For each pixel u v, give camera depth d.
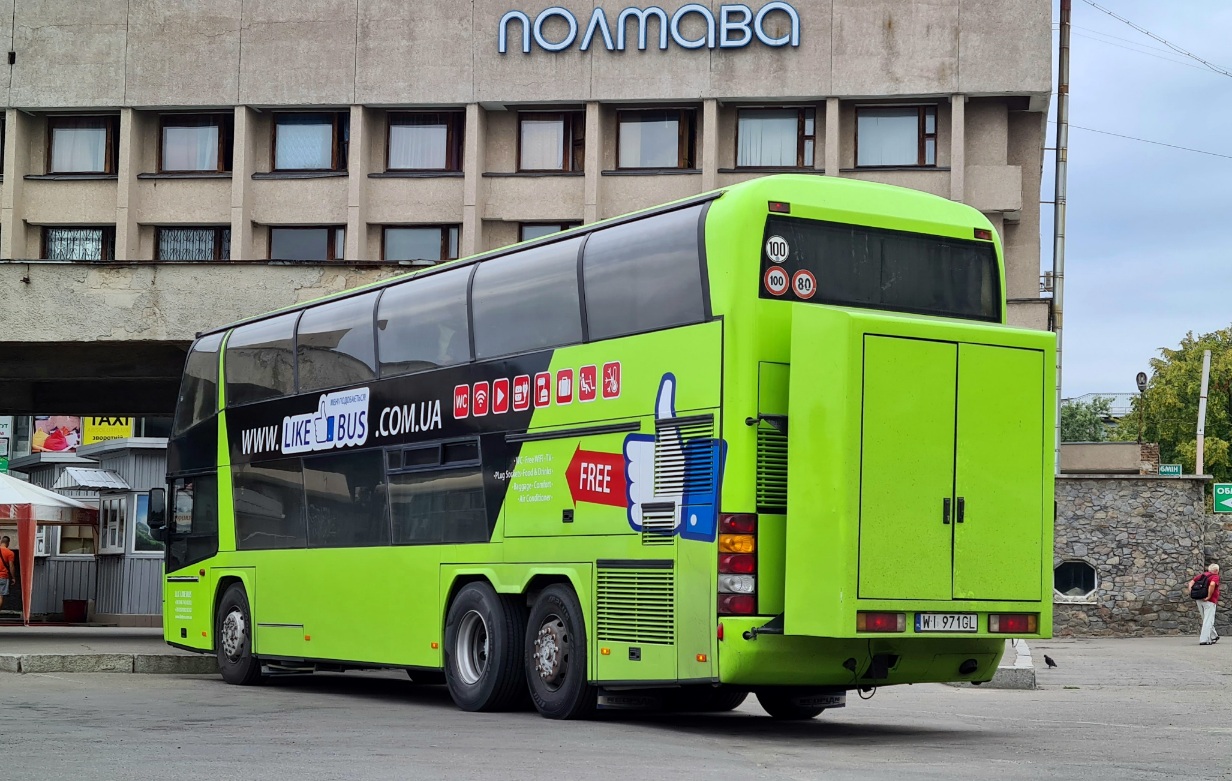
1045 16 41.78
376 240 45.44
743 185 11.71
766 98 42.84
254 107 45.34
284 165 45.75
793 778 8.77
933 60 42.03
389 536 15.66
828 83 42.44
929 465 11.16
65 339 22.80
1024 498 11.60
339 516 16.61
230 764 9.20
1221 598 40.59
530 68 43.88
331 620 16.56
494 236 44.97
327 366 17.14
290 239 45.78
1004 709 15.64
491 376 14.29
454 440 14.72
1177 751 10.90
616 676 12.34
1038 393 11.73
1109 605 38.31
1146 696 17.88
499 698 13.89
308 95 44.91
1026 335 11.71
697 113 43.94
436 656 14.71
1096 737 12.08
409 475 15.41
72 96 45.84
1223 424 69.81
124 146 45.62
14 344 23.41
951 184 41.84
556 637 13.16
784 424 11.42
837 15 42.53
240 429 18.88
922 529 11.09
